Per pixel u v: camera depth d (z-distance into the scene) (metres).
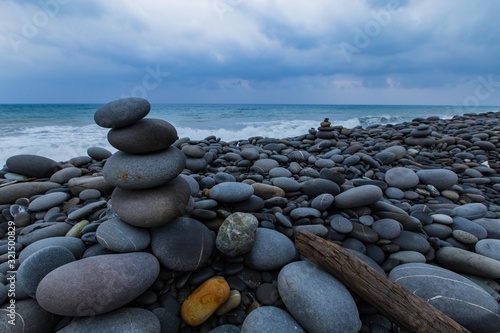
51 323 1.56
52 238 1.98
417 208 2.83
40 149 6.24
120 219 2.01
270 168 4.20
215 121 14.85
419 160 4.75
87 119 14.55
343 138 6.57
